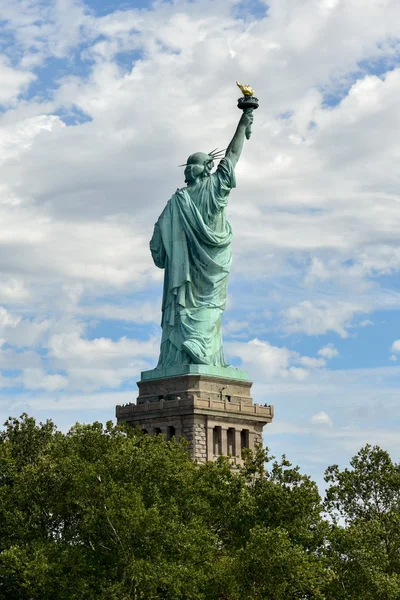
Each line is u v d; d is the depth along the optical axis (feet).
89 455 542.98
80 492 509.76
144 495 524.93
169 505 518.37
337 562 530.68
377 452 610.65
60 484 522.06
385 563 535.60
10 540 520.01
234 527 547.49
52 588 493.77
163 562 496.64
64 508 526.98
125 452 530.27
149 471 531.09
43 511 530.27
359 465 610.65
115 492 505.25
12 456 624.59
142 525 497.05
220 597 526.57
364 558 524.93
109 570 506.07
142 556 504.43
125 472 527.81
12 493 534.37
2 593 512.63
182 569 496.64
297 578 502.79
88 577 496.64
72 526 528.22
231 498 551.59
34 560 492.13
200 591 517.55
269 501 543.80
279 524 537.65
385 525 572.10
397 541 566.36
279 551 503.61
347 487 594.65
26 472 538.47
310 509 545.85
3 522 524.93
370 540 540.11
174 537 502.79
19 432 639.76
